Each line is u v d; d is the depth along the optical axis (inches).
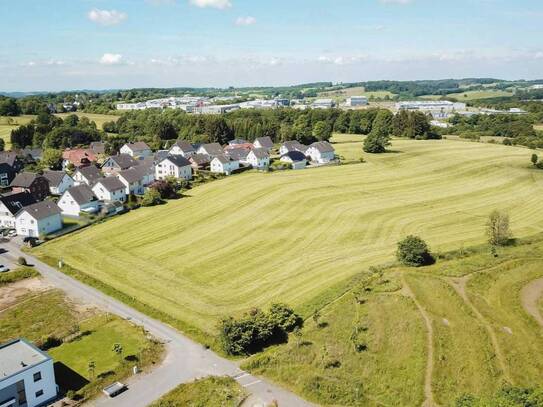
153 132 7810.0
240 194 4475.9
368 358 1878.7
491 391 1658.5
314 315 2166.6
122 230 3572.8
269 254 3078.2
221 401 1686.8
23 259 2915.8
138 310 2372.0
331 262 2915.8
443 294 2284.7
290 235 3410.4
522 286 2357.3
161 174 5167.3
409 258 2657.5
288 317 2154.3
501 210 3956.7
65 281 2694.4
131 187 4525.1
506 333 1984.5
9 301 2460.6
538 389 1514.5
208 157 5969.5
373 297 2311.8
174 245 3267.7
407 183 4909.0
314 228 3543.3
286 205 4111.7
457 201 4254.4
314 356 1923.0
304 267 2856.8
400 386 1717.5
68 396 1728.6
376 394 1700.3
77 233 3506.4
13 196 3713.1
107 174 5088.6
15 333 2169.0
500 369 1776.6
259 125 7657.5
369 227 3543.3
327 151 6082.7
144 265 2930.6
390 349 1919.3
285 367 1876.2
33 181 4498.0
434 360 1824.6
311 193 4463.6
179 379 1835.6
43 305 2416.3
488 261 2625.5
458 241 3186.5
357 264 2861.7
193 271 2842.0
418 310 2156.7
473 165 5679.1
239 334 1994.3
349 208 4018.2
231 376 1849.2
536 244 2935.5
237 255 3075.8
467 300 2236.7
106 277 2751.0
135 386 1795.0
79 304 2433.6
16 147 6894.7
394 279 2471.7
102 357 1984.5
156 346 2055.9
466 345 1904.5
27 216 3415.4
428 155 6314.0
